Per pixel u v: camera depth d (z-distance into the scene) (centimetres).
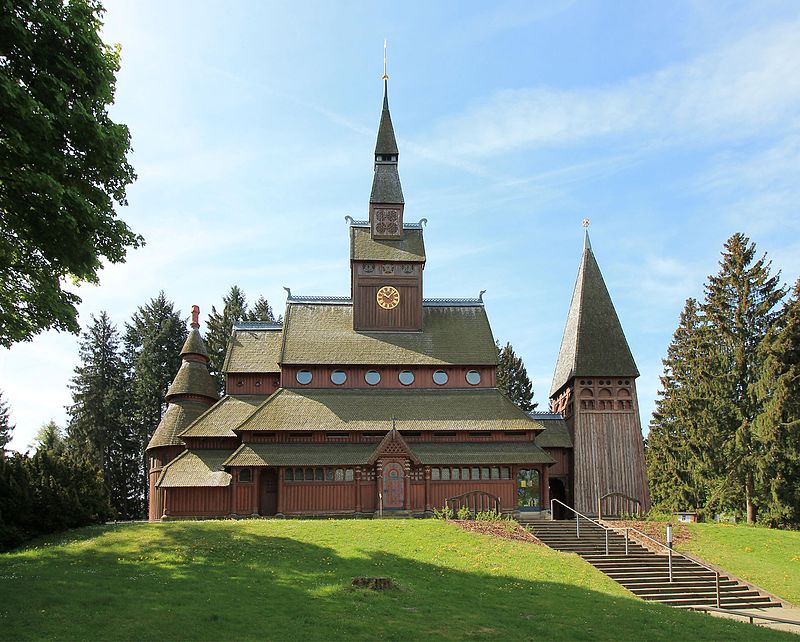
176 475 5303
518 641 2309
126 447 9219
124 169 3014
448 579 3152
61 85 2675
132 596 2544
